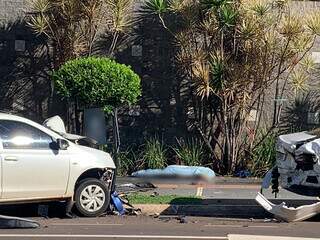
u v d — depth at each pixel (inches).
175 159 2062.0
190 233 1123.3
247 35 1919.3
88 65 1798.7
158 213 1422.2
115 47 2102.6
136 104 2112.5
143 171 1893.5
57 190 1300.4
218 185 1866.4
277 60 1962.4
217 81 1930.4
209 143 2052.2
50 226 1209.4
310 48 1990.7
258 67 1958.7
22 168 1264.8
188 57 1991.9
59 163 1301.7
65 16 1988.2
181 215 1401.3
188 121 2098.9
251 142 2020.2
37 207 1422.2
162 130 2114.9
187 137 2100.1
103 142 1739.7
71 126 2070.6
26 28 2096.5
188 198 1535.4
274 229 1190.3
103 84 1787.6
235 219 1350.9
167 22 2080.5
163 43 2106.3
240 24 1939.0
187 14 1991.9
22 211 1433.3
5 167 1249.4
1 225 1179.3
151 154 2012.8
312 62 1998.0
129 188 1740.9
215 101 2044.8
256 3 1926.7
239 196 1608.0
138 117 2116.1
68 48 2014.0
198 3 1988.2
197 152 2032.5
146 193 1651.1
